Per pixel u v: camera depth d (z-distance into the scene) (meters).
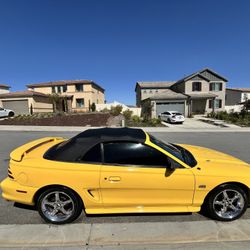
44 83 39.72
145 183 3.38
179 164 3.50
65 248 2.95
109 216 3.70
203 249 2.95
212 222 3.56
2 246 2.99
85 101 38.03
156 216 3.72
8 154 7.95
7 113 26.64
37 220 3.59
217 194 3.54
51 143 4.59
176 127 19.06
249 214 3.82
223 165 3.79
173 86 40.47
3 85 42.53
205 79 34.12
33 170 3.39
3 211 3.87
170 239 3.13
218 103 35.00
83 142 3.62
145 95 41.41
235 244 3.05
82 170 3.37
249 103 27.39
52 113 25.56
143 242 3.07
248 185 3.53
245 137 13.04
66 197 3.48
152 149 3.54
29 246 2.99
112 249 2.92
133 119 22.33
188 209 3.55
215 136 13.45
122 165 3.43
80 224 3.47
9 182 3.50
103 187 3.38
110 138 3.60
